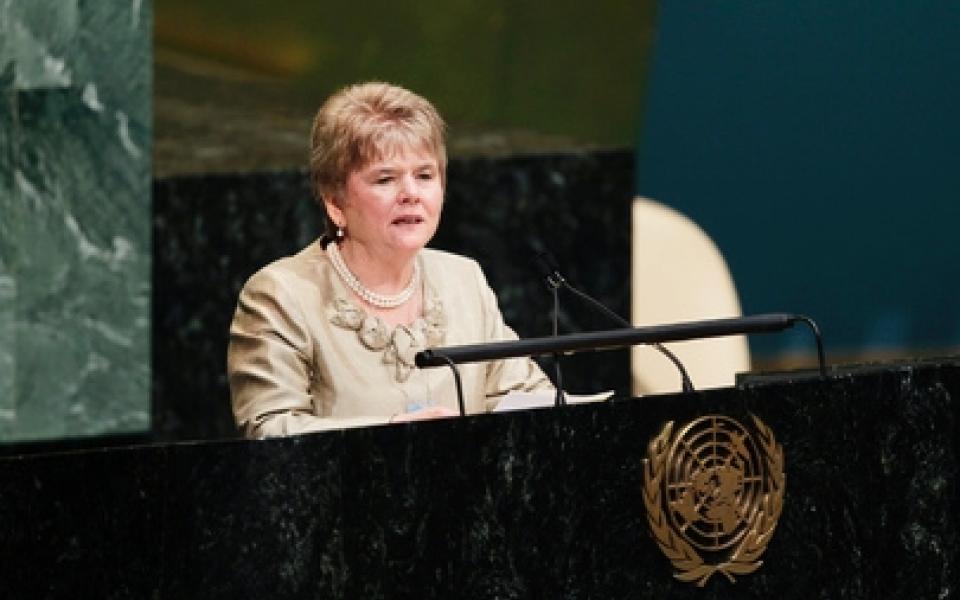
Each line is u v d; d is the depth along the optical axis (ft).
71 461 23.25
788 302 56.29
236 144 49.52
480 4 51.52
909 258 57.31
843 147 56.29
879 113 56.54
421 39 51.06
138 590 23.47
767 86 55.36
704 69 54.65
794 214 56.03
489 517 24.84
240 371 31.73
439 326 32.65
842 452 26.91
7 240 47.47
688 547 25.89
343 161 31.91
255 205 49.67
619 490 25.54
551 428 25.14
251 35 49.44
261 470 23.88
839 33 55.88
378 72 50.72
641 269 45.34
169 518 23.57
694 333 27.02
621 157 52.95
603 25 52.95
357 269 32.42
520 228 52.01
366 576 24.30
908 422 27.37
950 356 28.89
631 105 53.42
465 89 51.62
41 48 47.21
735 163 55.26
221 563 23.75
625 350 50.52
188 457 23.61
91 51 47.67
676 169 54.65
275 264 32.58
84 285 48.16
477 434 24.76
